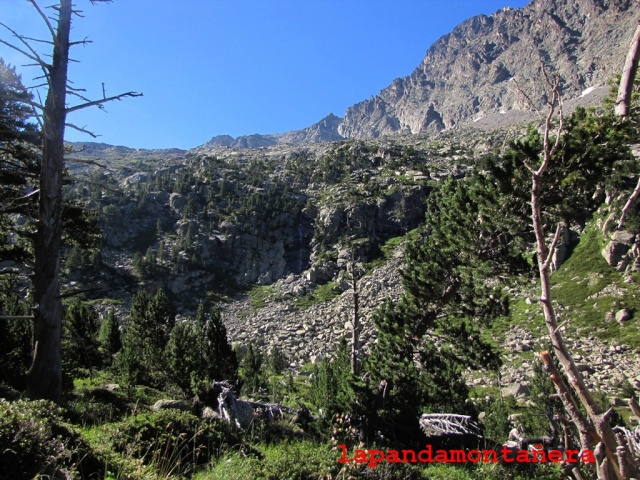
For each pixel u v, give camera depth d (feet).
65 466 16.71
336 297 302.04
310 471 23.18
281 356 213.66
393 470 27.04
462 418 54.08
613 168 41.29
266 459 25.16
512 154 49.14
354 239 359.46
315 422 48.55
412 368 56.65
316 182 454.81
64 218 55.42
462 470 36.17
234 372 111.14
